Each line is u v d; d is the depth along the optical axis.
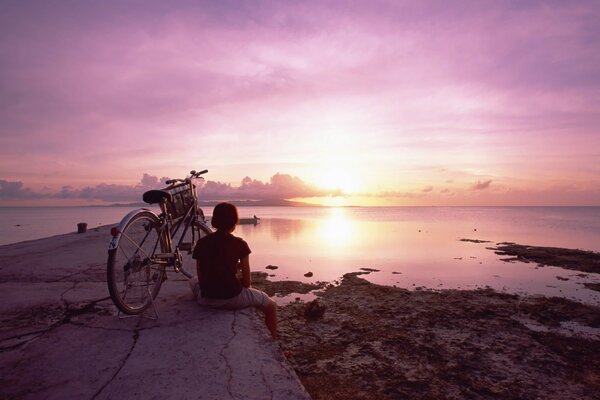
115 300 3.01
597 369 6.03
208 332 2.90
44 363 2.37
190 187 4.31
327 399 4.96
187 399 1.96
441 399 4.99
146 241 3.48
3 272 5.19
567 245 32.09
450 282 14.70
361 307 9.73
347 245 32.16
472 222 94.88
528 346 6.96
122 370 2.28
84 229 13.62
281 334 7.47
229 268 3.36
